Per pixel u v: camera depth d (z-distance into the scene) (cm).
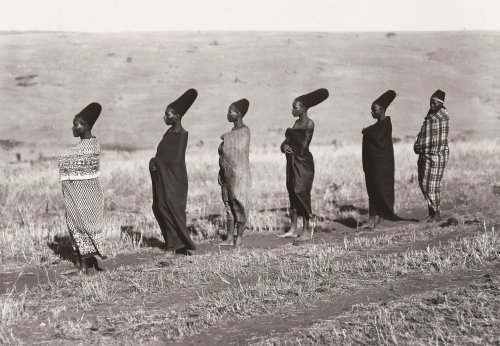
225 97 5653
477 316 664
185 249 1091
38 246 1141
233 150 1106
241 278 880
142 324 705
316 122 5094
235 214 1117
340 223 1322
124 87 5841
